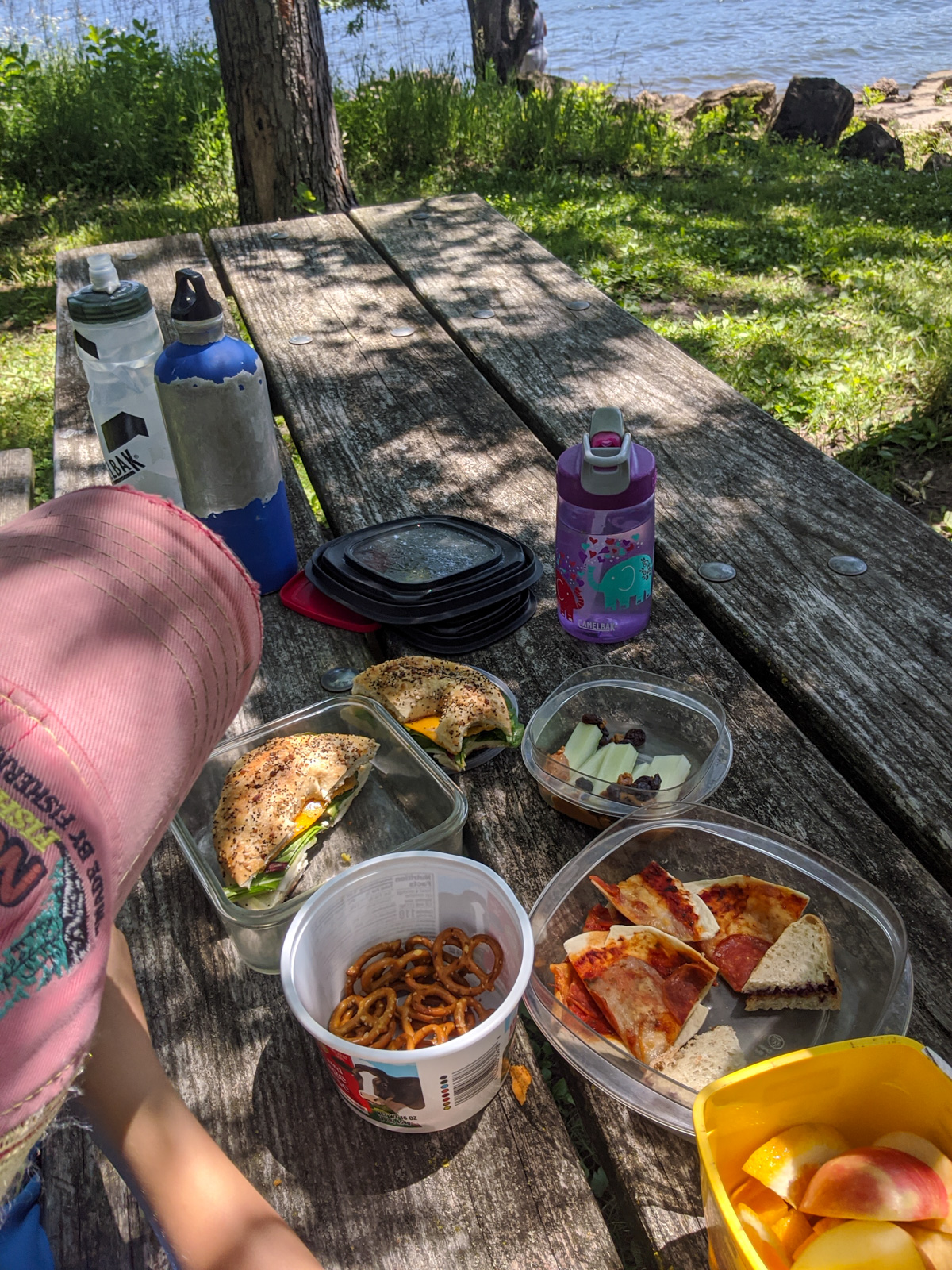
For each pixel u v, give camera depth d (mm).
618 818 1127
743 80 15516
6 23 12258
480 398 2205
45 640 458
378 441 2059
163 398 1392
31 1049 417
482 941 945
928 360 4227
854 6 20828
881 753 1254
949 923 1030
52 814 418
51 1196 846
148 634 485
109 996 747
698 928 967
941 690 1347
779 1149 727
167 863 1139
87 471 2043
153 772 469
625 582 1409
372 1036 864
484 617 1494
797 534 1680
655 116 9328
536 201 6996
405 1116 839
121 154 7816
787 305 5105
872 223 6547
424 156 8102
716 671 1401
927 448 3771
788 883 1025
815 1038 893
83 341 1424
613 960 937
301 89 5742
